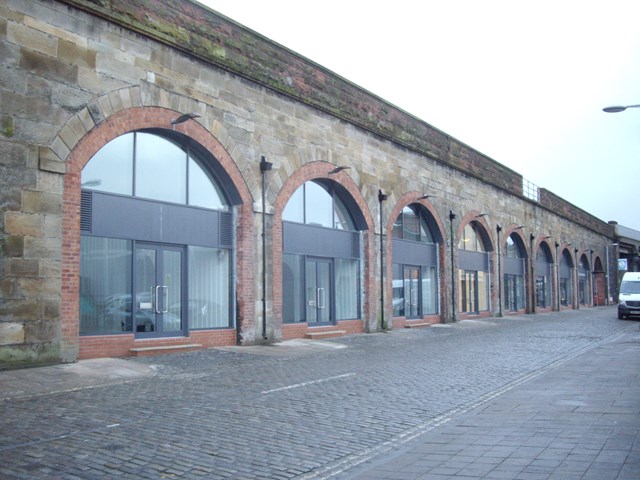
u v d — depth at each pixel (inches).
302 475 244.5
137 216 599.8
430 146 1123.9
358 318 924.6
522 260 1627.7
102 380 456.1
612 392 408.8
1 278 462.9
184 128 629.0
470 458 260.4
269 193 737.6
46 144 496.4
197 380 467.5
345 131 884.6
